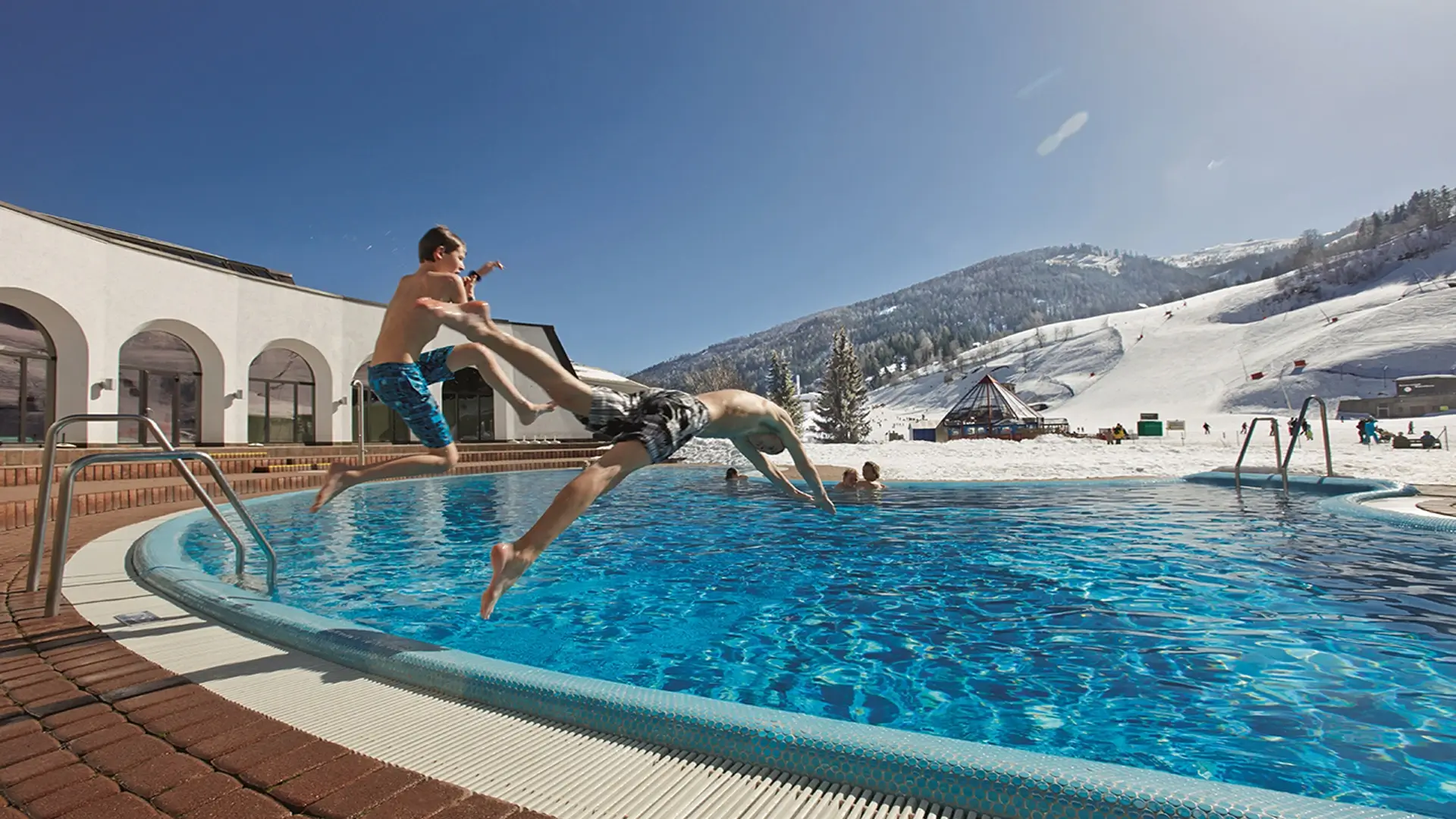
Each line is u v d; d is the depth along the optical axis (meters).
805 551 7.11
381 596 5.34
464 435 26.39
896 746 2.00
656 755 2.16
